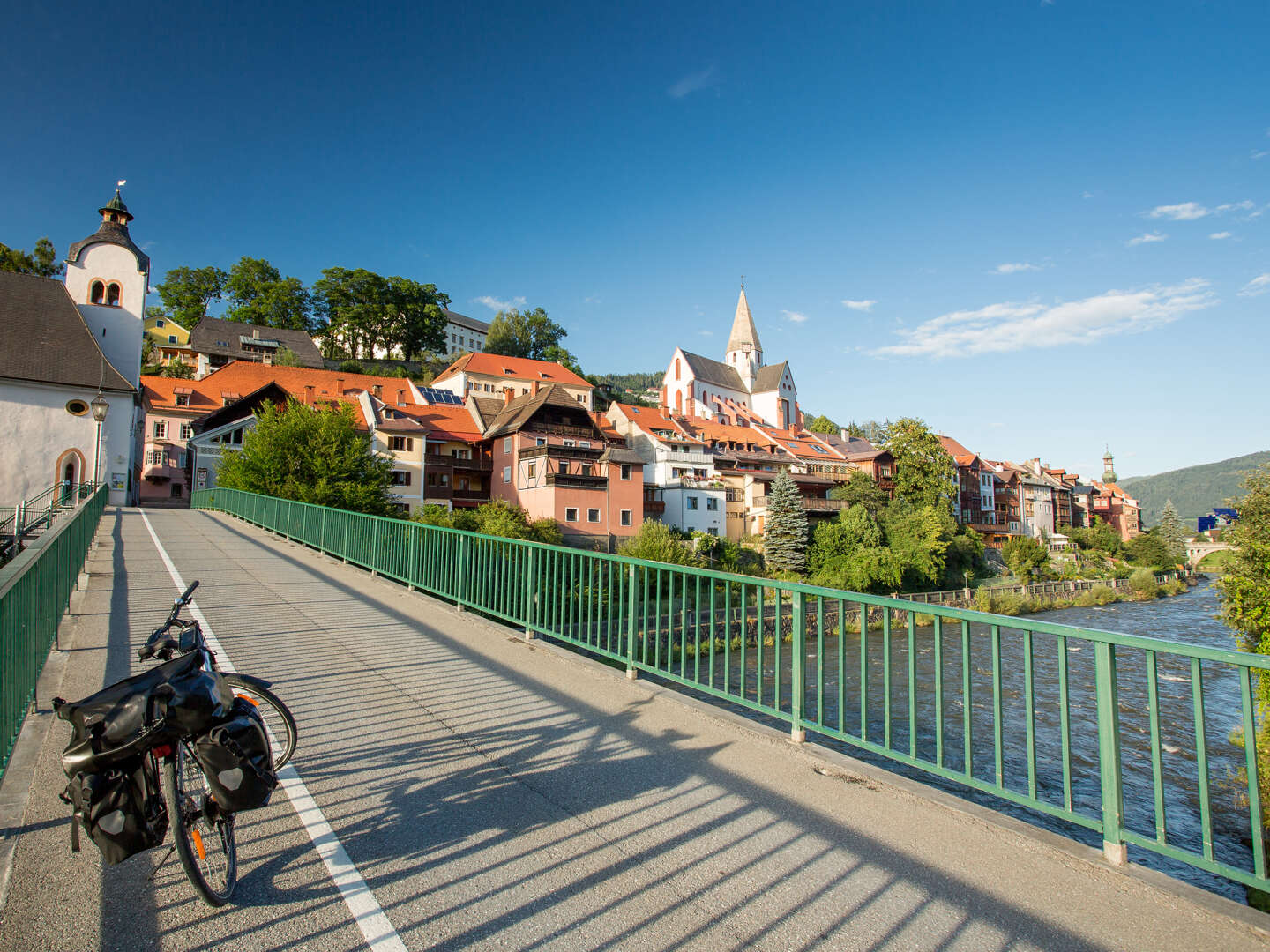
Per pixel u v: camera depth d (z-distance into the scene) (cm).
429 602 1055
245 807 295
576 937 291
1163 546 8081
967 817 403
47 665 648
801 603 510
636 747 499
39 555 542
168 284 10038
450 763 463
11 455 3331
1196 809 1331
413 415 5312
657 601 636
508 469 4966
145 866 334
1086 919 314
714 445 6494
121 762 280
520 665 710
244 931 289
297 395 5462
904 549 5019
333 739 498
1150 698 353
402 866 340
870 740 466
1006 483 9219
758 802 420
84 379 3506
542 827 383
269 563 1440
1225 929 308
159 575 1216
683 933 295
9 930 284
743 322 10775
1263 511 1992
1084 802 1300
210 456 4434
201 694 289
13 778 417
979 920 310
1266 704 1292
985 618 412
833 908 316
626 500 4656
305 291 10106
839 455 7281
